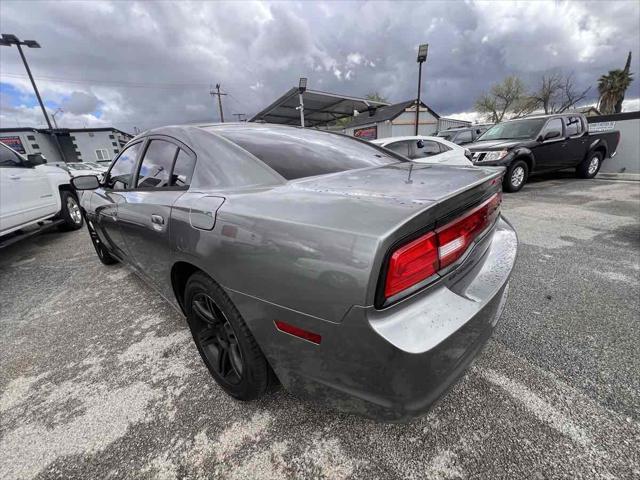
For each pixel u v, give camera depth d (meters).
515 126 7.31
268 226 1.12
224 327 1.52
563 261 3.01
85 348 2.12
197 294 1.56
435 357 0.96
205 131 1.84
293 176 1.53
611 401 1.45
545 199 5.84
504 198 6.09
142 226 1.87
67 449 1.40
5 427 1.54
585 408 1.42
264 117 22.02
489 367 1.69
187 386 1.72
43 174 4.74
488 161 6.52
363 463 1.25
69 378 1.85
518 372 1.65
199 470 1.28
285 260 1.05
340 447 1.32
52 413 1.60
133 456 1.35
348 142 2.26
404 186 1.26
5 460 1.38
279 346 1.16
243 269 1.18
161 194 1.80
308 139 2.08
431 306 1.01
